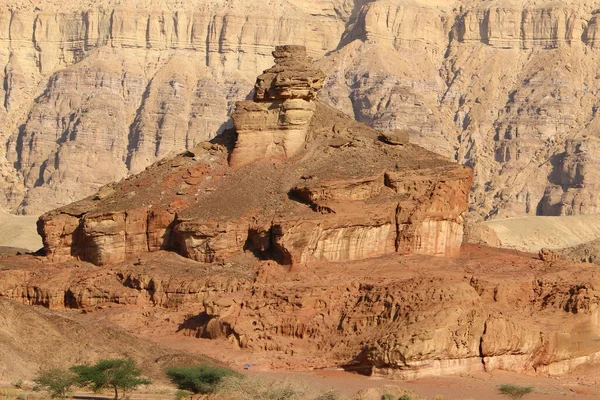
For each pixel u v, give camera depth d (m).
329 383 153.50
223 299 179.00
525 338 166.00
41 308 177.38
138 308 190.38
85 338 160.38
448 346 159.62
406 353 157.12
